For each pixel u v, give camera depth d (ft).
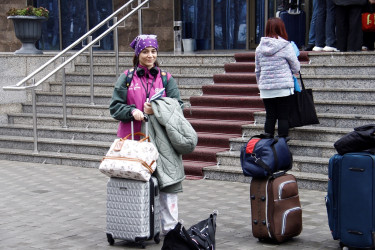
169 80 19.99
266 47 25.77
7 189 27.68
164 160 19.11
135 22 53.47
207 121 31.94
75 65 42.04
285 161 19.02
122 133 19.93
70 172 31.37
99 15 57.00
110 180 19.15
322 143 27.55
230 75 35.27
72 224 21.93
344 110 29.19
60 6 59.00
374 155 17.65
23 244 19.66
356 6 32.86
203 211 23.03
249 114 31.24
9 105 39.40
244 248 18.69
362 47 35.86
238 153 29.22
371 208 17.57
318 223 21.13
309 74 32.68
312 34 38.17
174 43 50.78
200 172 28.66
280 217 18.83
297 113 26.91
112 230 19.19
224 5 51.11
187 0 52.31
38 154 34.09
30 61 40.52
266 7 47.26
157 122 19.15
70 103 38.86
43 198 25.85
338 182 18.06
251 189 19.13
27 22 44.96
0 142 36.63
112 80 39.86
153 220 18.93
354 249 18.21
